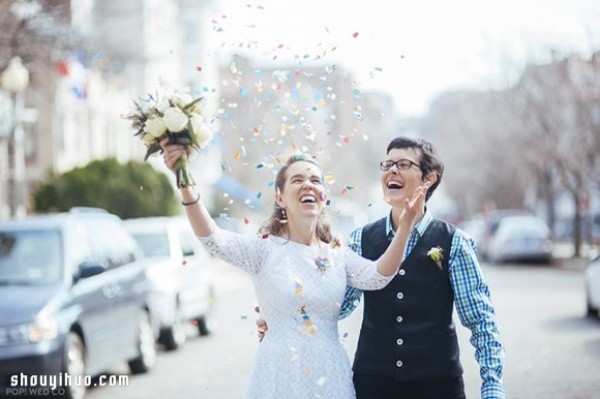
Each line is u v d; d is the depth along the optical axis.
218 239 5.77
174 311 17.75
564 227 66.38
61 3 25.33
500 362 5.96
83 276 12.86
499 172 61.31
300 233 6.04
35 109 38.12
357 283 6.00
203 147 5.73
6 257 12.86
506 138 48.72
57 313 11.88
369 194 85.25
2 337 11.45
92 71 34.62
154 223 19.39
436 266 6.11
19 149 32.25
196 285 19.47
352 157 75.00
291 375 5.77
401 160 6.22
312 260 5.95
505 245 44.59
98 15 33.72
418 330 6.07
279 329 5.89
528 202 72.19
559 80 41.09
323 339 5.88
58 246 13.02
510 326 20.55
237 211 41.31
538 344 17.61
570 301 26.33
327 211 6.27
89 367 12.59
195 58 46.91
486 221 54.19
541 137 42.31
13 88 21.78
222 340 19.14
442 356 6.07
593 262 22.34
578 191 44.00
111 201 32.88
